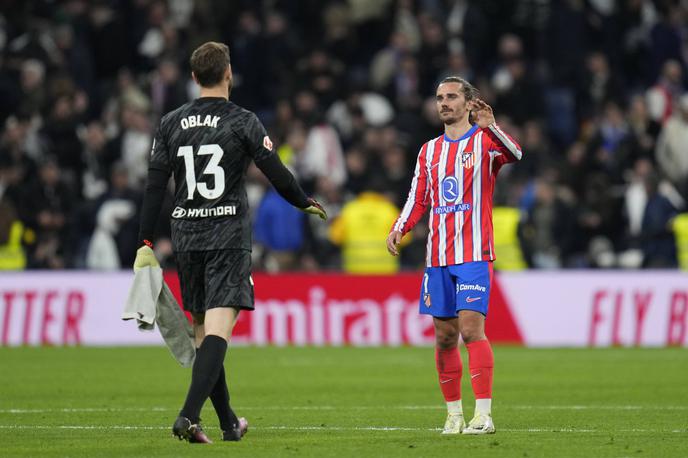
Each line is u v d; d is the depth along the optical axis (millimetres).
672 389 41000
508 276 63469
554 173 70625
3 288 62250
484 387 27484
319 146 73062
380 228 66438
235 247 25016
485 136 27484
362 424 30656
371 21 84750
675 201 73812
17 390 40281
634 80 86750
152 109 76375
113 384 42500
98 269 66062
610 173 73375
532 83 77688
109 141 73562
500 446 25500
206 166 25047
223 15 82812
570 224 67812
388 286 62875
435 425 30406
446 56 79875
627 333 62594
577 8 82312
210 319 24844
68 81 73500
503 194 70188
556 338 62969
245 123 25156
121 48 81188
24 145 70750
